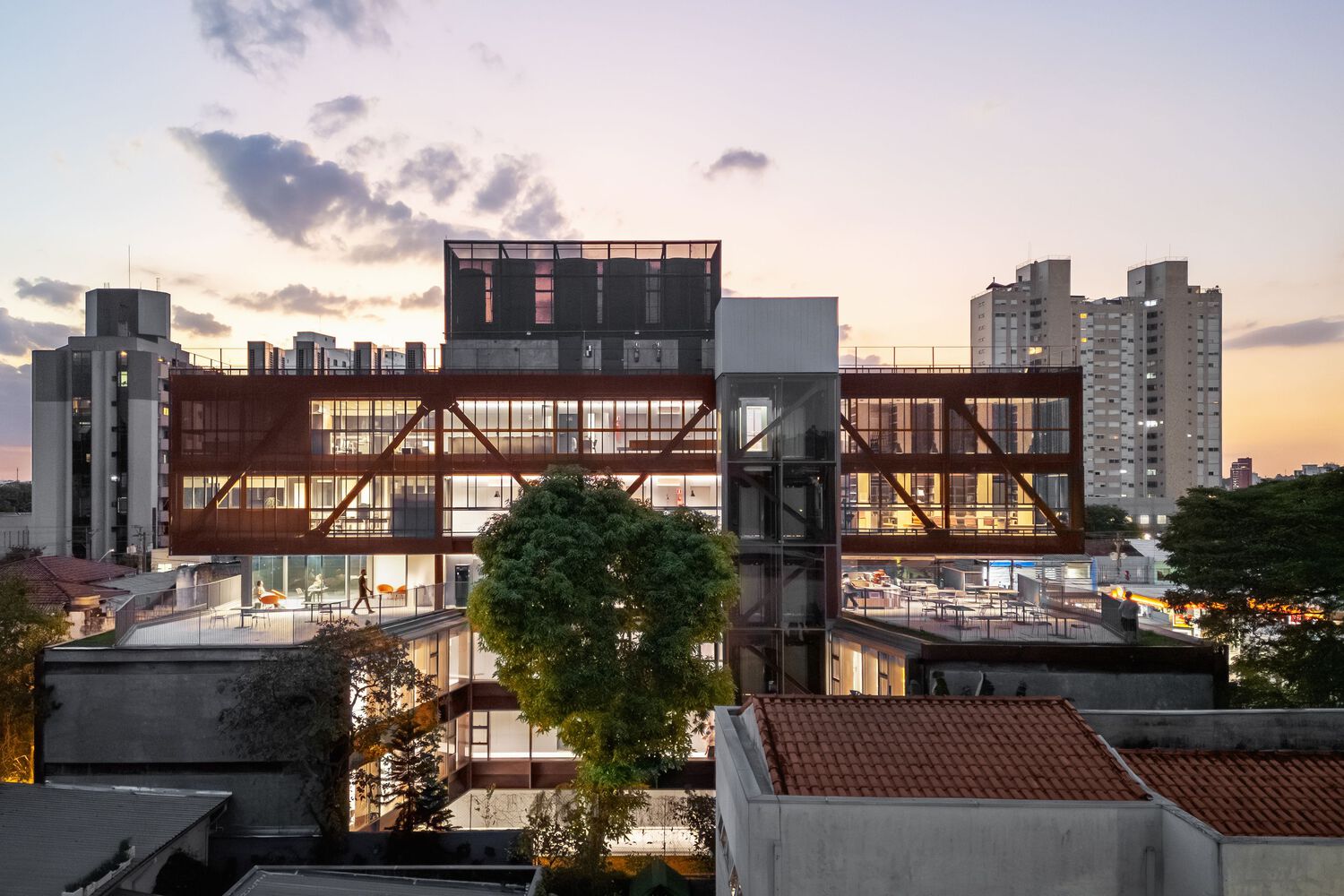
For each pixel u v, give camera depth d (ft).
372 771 82.12
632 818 77.15
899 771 42.11
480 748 102.42
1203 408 388.57
